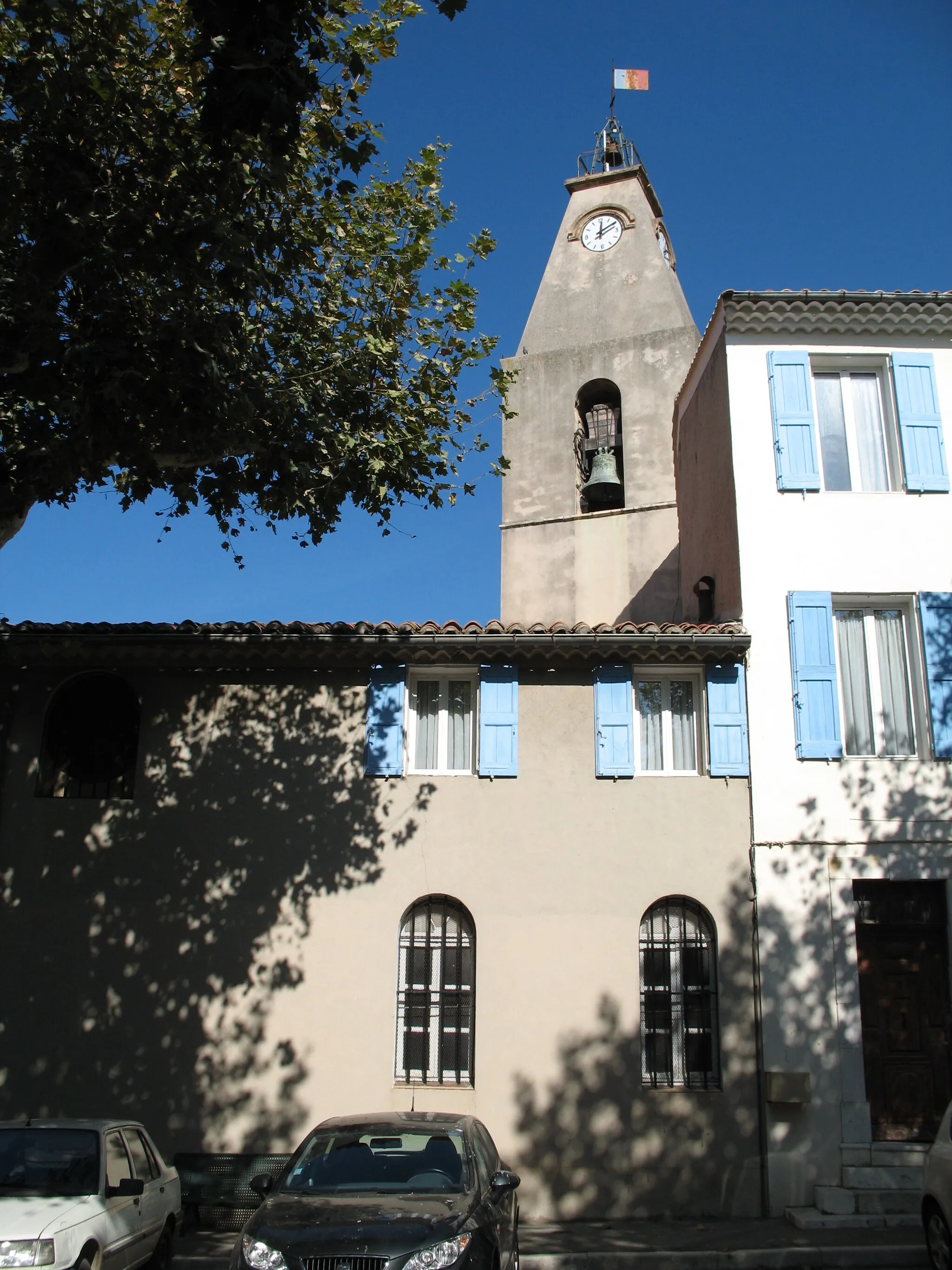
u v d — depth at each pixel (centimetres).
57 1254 777
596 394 2753
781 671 1390
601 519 2538
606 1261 1053
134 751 1417
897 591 1422
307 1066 1284
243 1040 1296
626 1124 1249
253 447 1159
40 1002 1314
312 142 1145
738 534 1449
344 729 1405
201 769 1395
